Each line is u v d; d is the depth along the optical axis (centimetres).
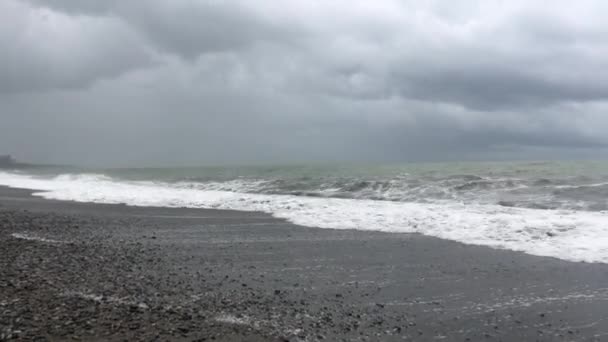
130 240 1014
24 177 3897
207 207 1686
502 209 1399
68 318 498
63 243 952
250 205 1697
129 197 1997
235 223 1288
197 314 538
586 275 731
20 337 438
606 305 589
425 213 1359
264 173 3450
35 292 589
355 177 2514
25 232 1076
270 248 946
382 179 2311
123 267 757
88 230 1137
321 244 991
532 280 709
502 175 2227
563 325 526
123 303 563
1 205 1672
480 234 1068
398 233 1123
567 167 2694
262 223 1290
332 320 534
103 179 3538
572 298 620
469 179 2095
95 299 574
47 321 486
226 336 472
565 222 1104
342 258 855
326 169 3638
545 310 575
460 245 973
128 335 458
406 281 705
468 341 482
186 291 631
